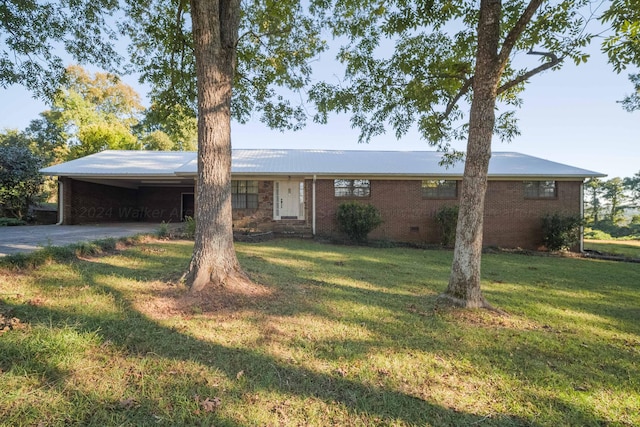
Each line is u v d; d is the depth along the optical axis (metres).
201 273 4.59
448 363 2.97
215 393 2.32
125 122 30.55
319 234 13.31
